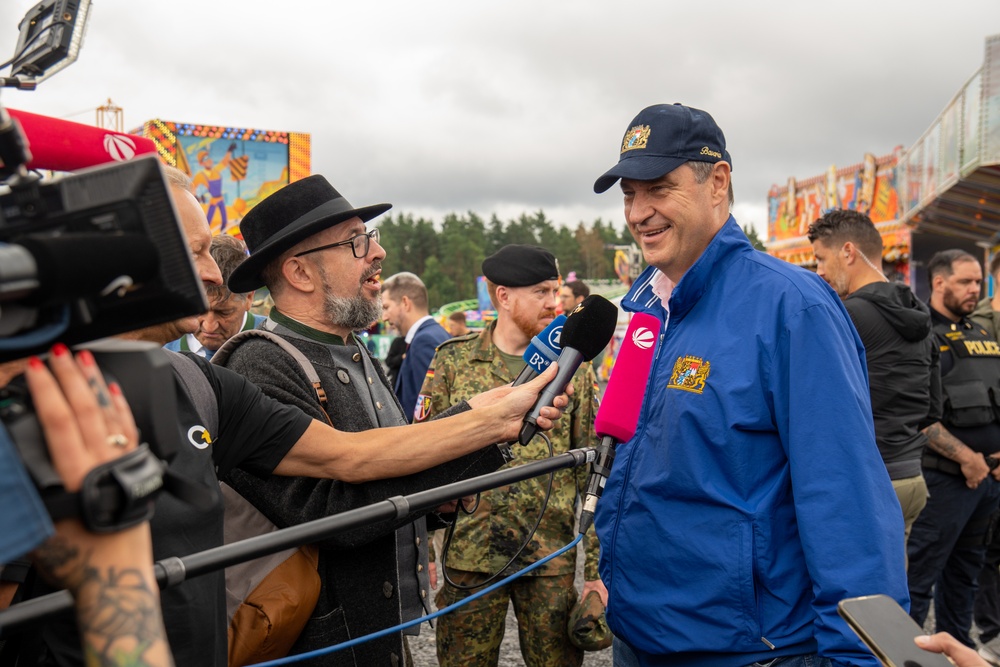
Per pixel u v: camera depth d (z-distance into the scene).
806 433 1.85
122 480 0.80
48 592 1.24
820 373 1.86
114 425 0.82
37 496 0.75
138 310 0.90
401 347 7.14
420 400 3.73
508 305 3.64
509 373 3.62
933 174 10.45
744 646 1.92
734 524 1.93
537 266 3.62
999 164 8.02
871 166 14.72
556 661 3.26
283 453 1.93
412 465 2.02
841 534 1.78
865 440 1.84
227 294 3.33
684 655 2.02
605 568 2.22
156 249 0.88
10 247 0.76
